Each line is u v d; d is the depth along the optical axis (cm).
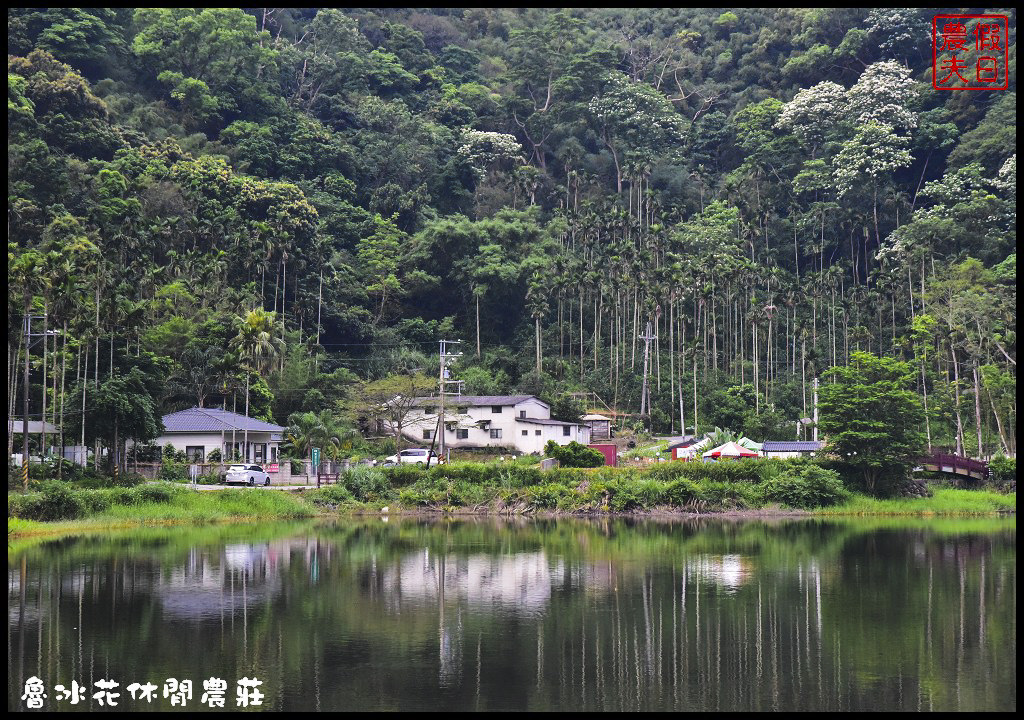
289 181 18512
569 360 16662
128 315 10481
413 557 6297
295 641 4062
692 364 16075
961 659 3841
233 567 5766
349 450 11994
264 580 5372
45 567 5641
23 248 13350
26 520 7125
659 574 5666
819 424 10038
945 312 14088
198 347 12388
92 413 8681
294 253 15800
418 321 17062
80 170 15725
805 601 4891
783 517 9188
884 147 19212
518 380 15712
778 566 5966
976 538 7438
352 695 3391
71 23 19238
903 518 9119
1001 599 4941
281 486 9738
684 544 7025
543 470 9981
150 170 16150
